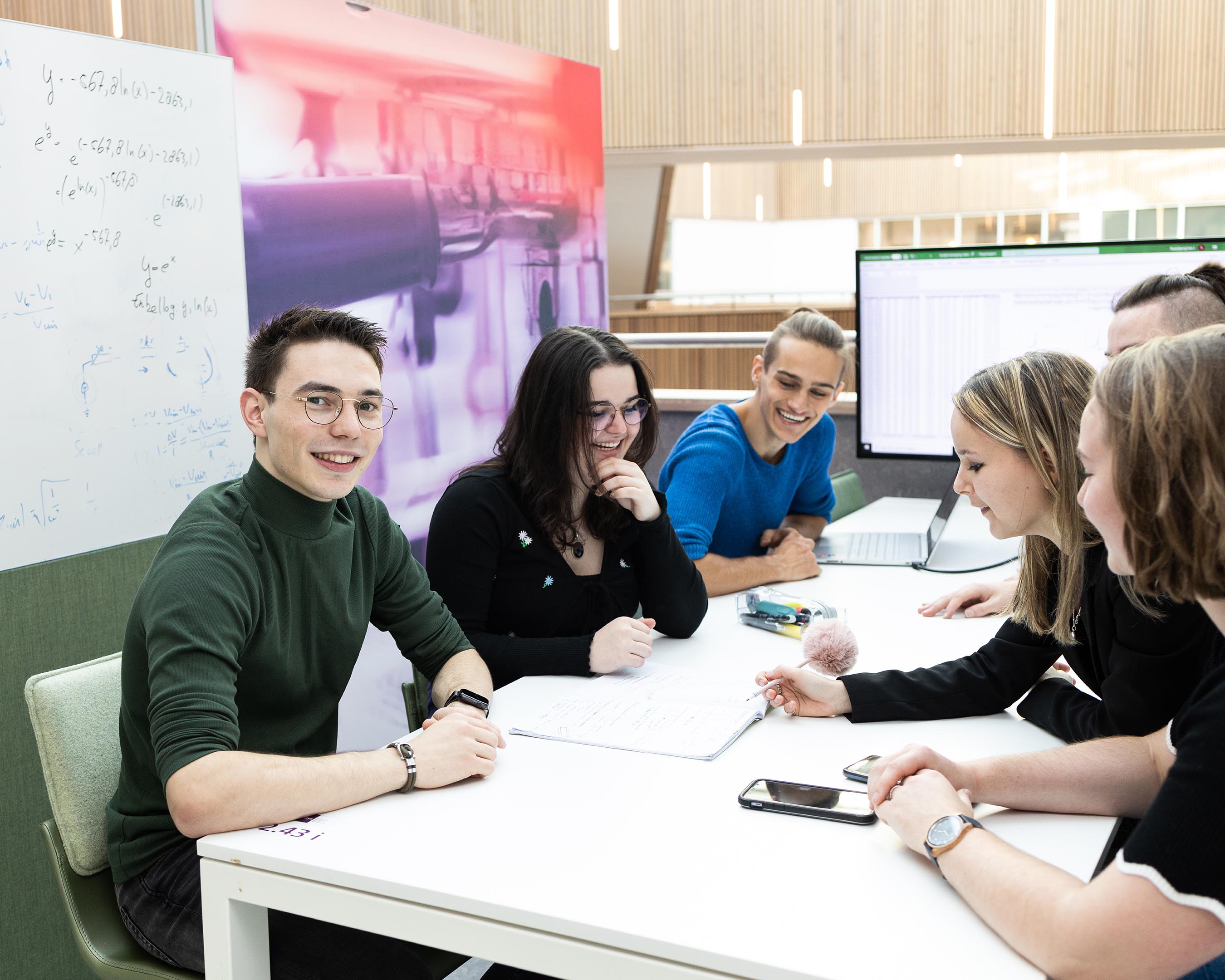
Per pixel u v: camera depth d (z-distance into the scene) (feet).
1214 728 2.49
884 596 6.14
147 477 7.00
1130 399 2.53
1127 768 3.39
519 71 10.18
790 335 6.81
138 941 3.91
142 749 3.95
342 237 8.36
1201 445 2.39
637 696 4.49
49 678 4.14
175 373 7.15
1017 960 2.55
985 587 5.76
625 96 18.88
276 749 4.27
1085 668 4.12
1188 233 34.45
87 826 4.09
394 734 8.94
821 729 4.14
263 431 4.14
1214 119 18.43
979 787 3.33
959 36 18.69
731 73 18.86
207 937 3.33
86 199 6.56
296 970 3.66
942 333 7.70
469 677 4.66
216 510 4.09
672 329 16.11
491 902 2.84
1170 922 2.41
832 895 2.85
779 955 2.57
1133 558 2.56
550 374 5.23
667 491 6.89
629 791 3.56
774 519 7.45
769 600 5.63
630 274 26.96
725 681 4.67
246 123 7.57
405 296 9.00
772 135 19.06
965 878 2.77
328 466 4.12
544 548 5.35
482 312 9.88
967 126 18.86
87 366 6.61
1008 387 3.99
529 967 2.81
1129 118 18.62
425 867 3.05
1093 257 7.23
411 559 4.91
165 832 3.98
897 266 7.72
